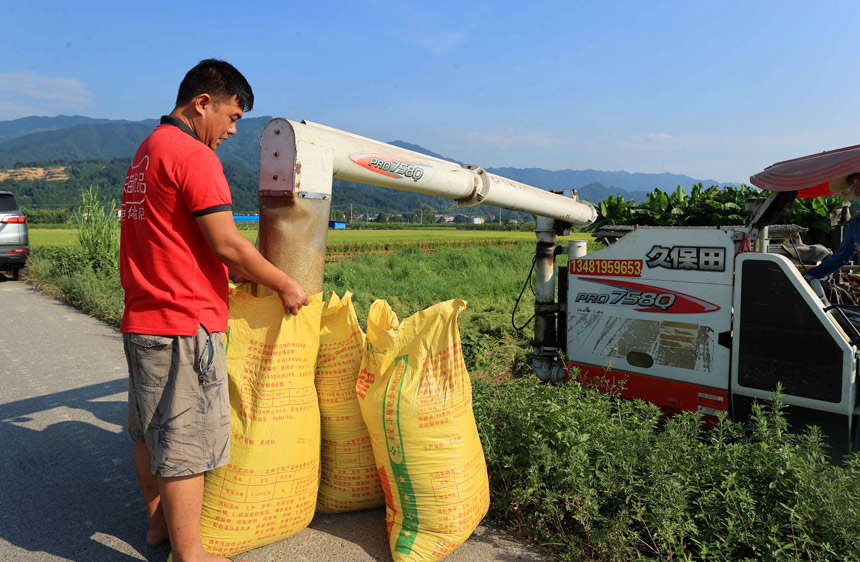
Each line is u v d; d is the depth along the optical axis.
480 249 21.83
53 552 2.51
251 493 2.35
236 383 2.36
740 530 2.39
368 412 2.53
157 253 2.05
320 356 2.70
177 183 2.01
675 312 3.76
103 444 3.72
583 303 4.27
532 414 3.05
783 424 2.87
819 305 3.14
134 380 2.15
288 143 2.34
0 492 3.06
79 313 8.48
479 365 5.27
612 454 2.81
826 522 2.32
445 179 3.31
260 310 2.38
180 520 2.16
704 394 3.66
